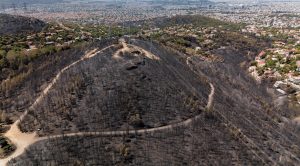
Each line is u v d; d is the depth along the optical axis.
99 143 93.44
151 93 126.50
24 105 113.75
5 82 135.62
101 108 109.69
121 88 123.12
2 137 93.56
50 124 100.00
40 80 131.62
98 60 146.75
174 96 131.38
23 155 85.19
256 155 109.50
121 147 92.25
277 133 132.38
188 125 113.19
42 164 81.44
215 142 108.19
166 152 95.81
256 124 136.00
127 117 107.75
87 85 122.19
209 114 125.31
